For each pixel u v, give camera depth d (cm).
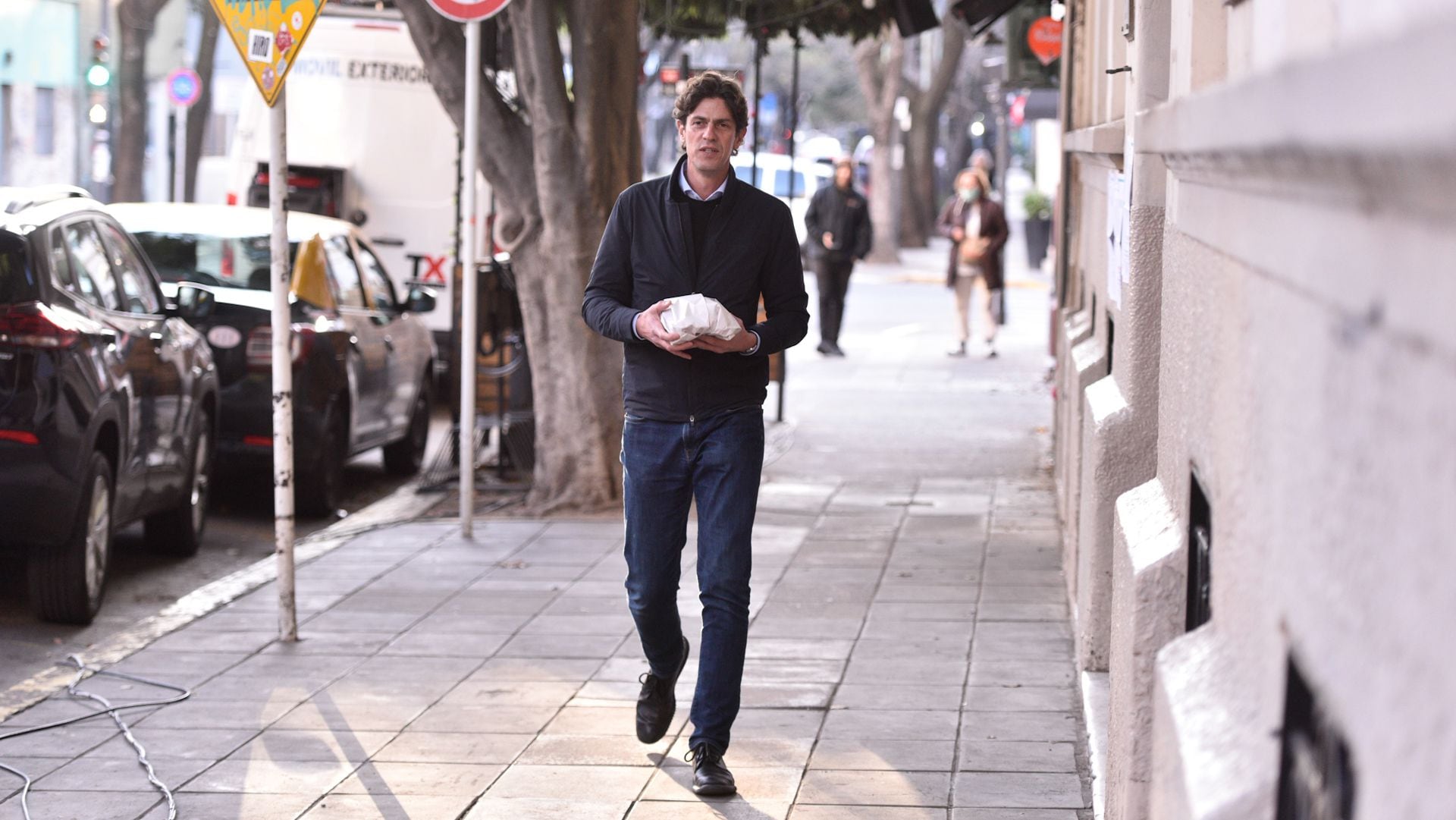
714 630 529
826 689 664
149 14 2930
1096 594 607
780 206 534
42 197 842
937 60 5462
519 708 641
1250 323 222
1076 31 1135
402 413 1327
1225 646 240
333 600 841
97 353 805
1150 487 403
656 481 532
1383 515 139
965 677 679
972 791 534
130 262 931
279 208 741
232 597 853
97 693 670
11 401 762
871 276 4100
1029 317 3005
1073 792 531
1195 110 212
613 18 1066
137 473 879
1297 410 183
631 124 1089
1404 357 131
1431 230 121
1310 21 196
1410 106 109
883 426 1586
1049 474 1291
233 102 3978
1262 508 209
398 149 1881
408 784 550
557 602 835
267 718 631
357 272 1266
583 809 523
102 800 537
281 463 749
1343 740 156
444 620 796
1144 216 527
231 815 522
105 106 3322
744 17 1490
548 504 1104
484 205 1814
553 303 1084
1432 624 125
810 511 1112
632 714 634
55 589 802
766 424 1588
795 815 514
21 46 3300
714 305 500
